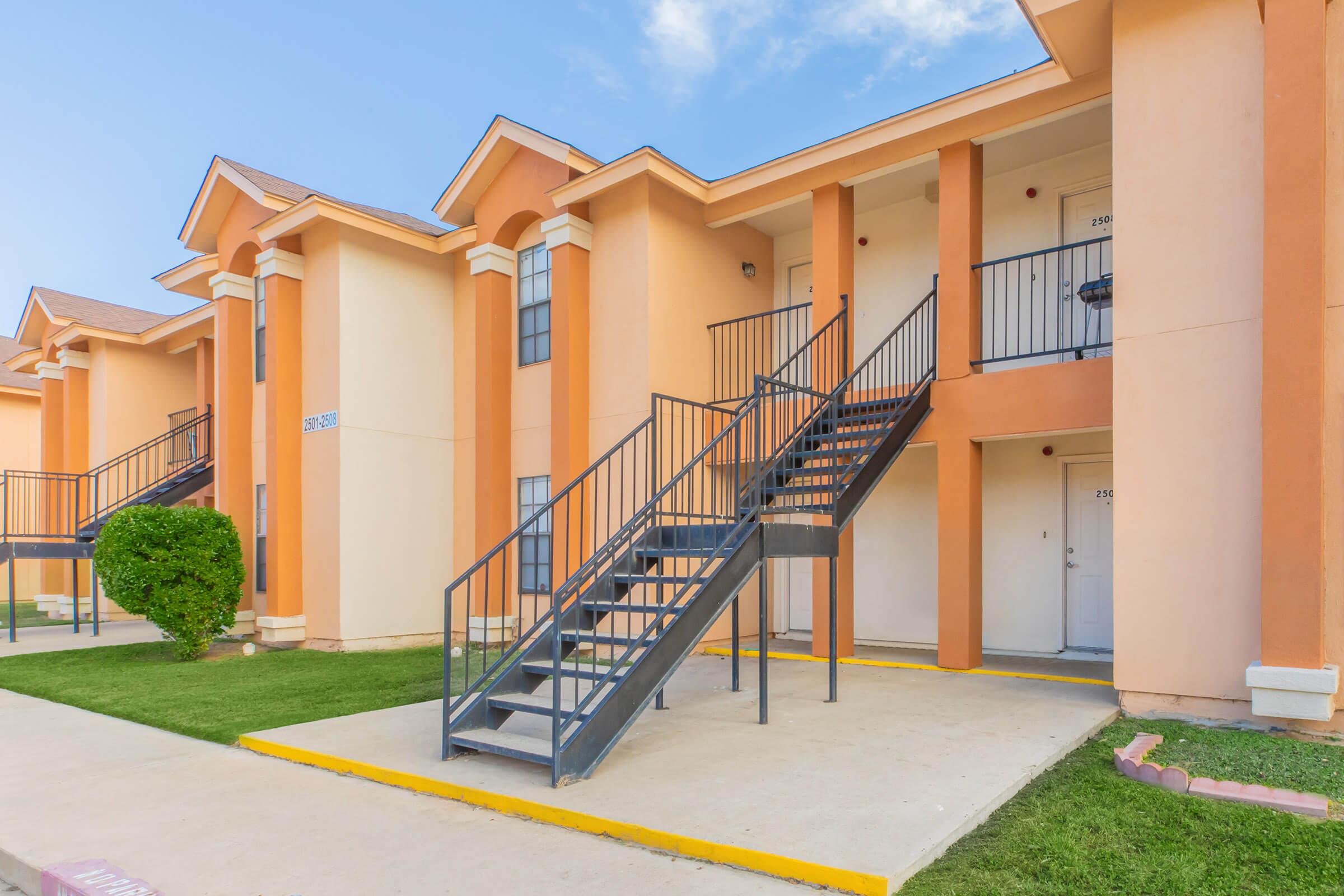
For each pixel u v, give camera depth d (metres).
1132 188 5.77
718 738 5.17
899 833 3.47
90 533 12.26
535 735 5.25
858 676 7.36
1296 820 3.58
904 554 9.47
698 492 9.30
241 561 9.81
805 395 8.79
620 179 8.87
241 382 11.42
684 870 3.34
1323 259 4.85
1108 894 2.96
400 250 10.79
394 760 4.85
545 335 10.12
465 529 10.91
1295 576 4.84
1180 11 5.64
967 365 7.43
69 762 5.15
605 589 5.84
